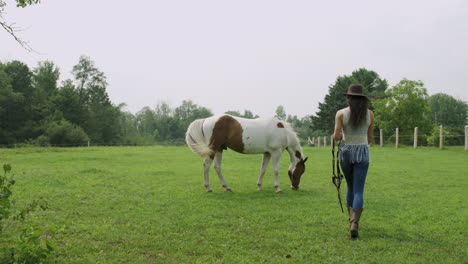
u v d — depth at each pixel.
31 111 54.69
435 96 74.88
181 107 110.06
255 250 3.91
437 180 9.11
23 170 10.69
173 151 21.83
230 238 4.30
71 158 15.82
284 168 12.16
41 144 47.22
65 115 57.38
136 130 82.94
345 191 7.70
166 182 8.77
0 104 49.81
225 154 18.00
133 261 3.57
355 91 4.38
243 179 9.57
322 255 3.75
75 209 5.66
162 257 3.70
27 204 5.86
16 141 49.62
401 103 35.72
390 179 9.27
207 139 7.55
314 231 4.61
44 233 4.34
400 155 17.12
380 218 5.29
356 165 4.41
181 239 4.26
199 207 5.96
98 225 4.78
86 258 3.59
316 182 8.98
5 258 3.30
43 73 67.19
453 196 7.04
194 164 13.48
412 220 5.16
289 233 4.50
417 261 3.61
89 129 60.88
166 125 92.00
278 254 3.80
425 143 32.47
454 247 4.05
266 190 7.85
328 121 57.75
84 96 67.06
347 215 5.43
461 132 32.03
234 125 7.51
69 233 4.41
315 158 15.74
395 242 4.20
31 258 3.26
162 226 4.79
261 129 7.53
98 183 8.33
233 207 5.98
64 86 62.94
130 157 16.81
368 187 8.08
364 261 3.61
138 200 6.44
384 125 36.41
